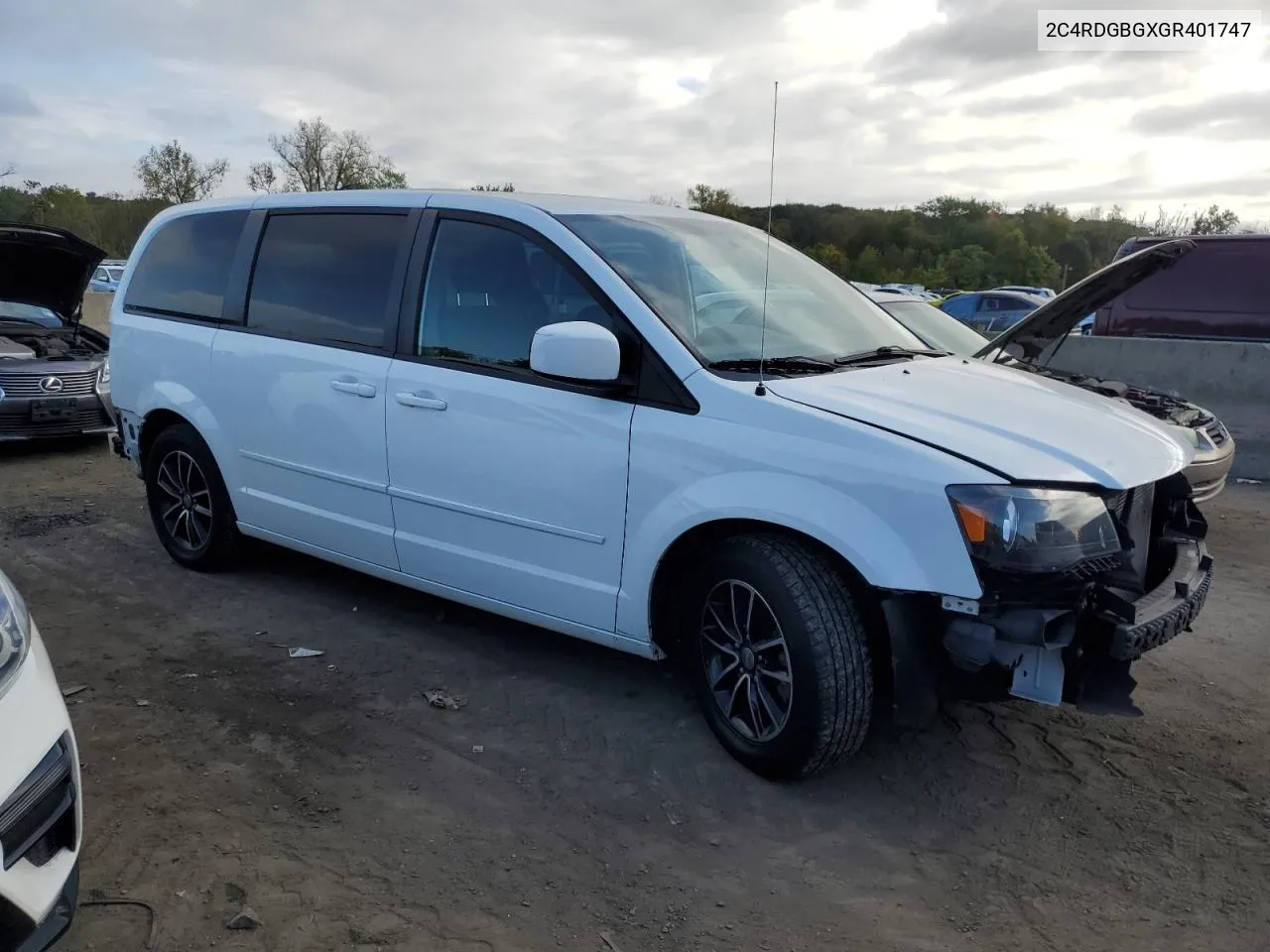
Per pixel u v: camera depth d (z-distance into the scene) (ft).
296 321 14.69
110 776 10.50
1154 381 27.58
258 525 15.74
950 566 9.05
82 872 8.89
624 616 11.30
